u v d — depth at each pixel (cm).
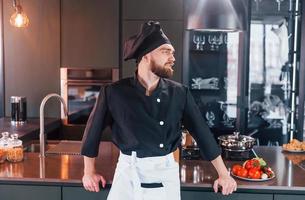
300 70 384
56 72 391
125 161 164
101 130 172
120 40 384
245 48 384
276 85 403
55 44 388
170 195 163
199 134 172
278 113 405
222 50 393
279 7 393
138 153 161
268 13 393
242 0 374
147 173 161
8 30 391
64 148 271
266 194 180
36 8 386
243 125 393
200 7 375
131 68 384
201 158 225
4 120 374
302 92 385
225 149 229
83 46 386
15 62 394
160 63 155
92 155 174
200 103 401
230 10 374
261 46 399
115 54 384
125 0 378
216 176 192
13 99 360
